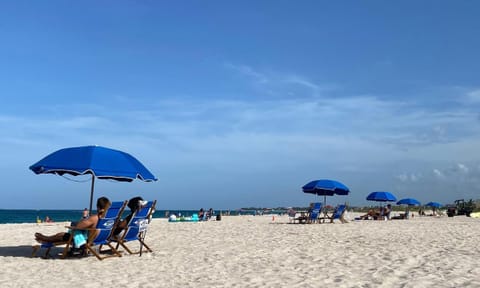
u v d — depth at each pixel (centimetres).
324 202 2150
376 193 2952
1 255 854
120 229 843
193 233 1372
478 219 3161
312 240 1109
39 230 1697
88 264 738
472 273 610
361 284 549
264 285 553
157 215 8181
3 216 7250
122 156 849
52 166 775
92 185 894
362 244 1002
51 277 623
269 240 1120
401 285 538
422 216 4191
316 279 585
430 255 799
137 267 706
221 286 551
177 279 601
